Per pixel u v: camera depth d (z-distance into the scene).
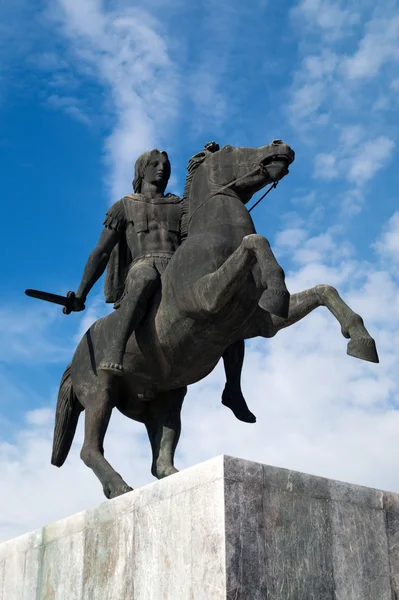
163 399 6.46
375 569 4.63
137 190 6.80
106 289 6.85
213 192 6.04
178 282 5.68
